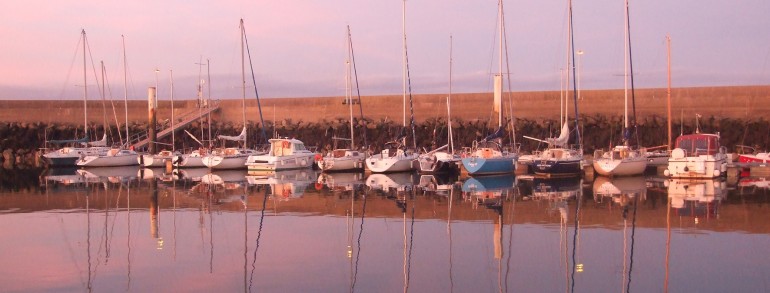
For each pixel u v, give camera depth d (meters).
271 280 10.63
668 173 27.03
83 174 33.53
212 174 32.84
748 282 10.19
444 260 11.90
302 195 21.94
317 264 11.67
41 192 23.53
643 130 42.94
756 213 16.56
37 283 10.55
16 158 49.81
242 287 10.24
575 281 10.44
